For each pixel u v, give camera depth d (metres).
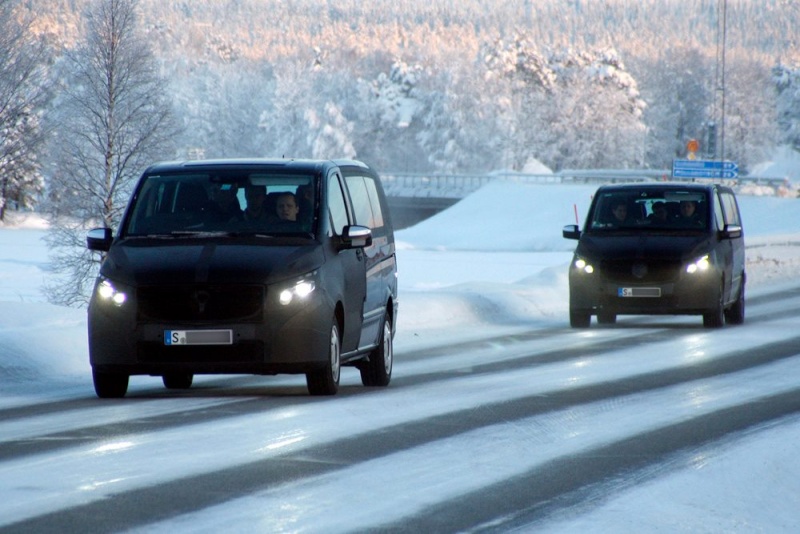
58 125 141.88
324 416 36.41
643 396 41.59
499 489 25.88
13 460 28.73
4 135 137.62
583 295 70.19
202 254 40.78
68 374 50.06
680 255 69.19
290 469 27.81
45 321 63.34
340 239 42.91
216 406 38.75
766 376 47.78
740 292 75.06
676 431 33.94
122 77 145.38
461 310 77.62
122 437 32.28
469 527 22.39
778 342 62.25
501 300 82.00
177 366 39.78
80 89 146.50
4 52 136.00
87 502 24.14
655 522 23.02
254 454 29.73
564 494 25.42
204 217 43.00
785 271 120.31
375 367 45.66
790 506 25.27
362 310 44.09
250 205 43.16
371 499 24.69
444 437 32.59
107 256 41.72
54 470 27.48
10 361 49.62
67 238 142.75
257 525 22.31
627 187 74.25
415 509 23.84
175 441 31.62
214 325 39.59
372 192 49.66
